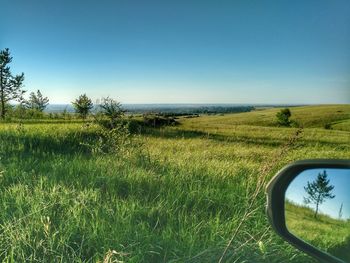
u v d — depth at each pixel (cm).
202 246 427
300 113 9725
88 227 441
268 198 151
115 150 910
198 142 1491
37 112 3222
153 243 421
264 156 1102
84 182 665
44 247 380
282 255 401
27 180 648
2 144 1011
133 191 626
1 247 396
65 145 1141
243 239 439
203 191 618
